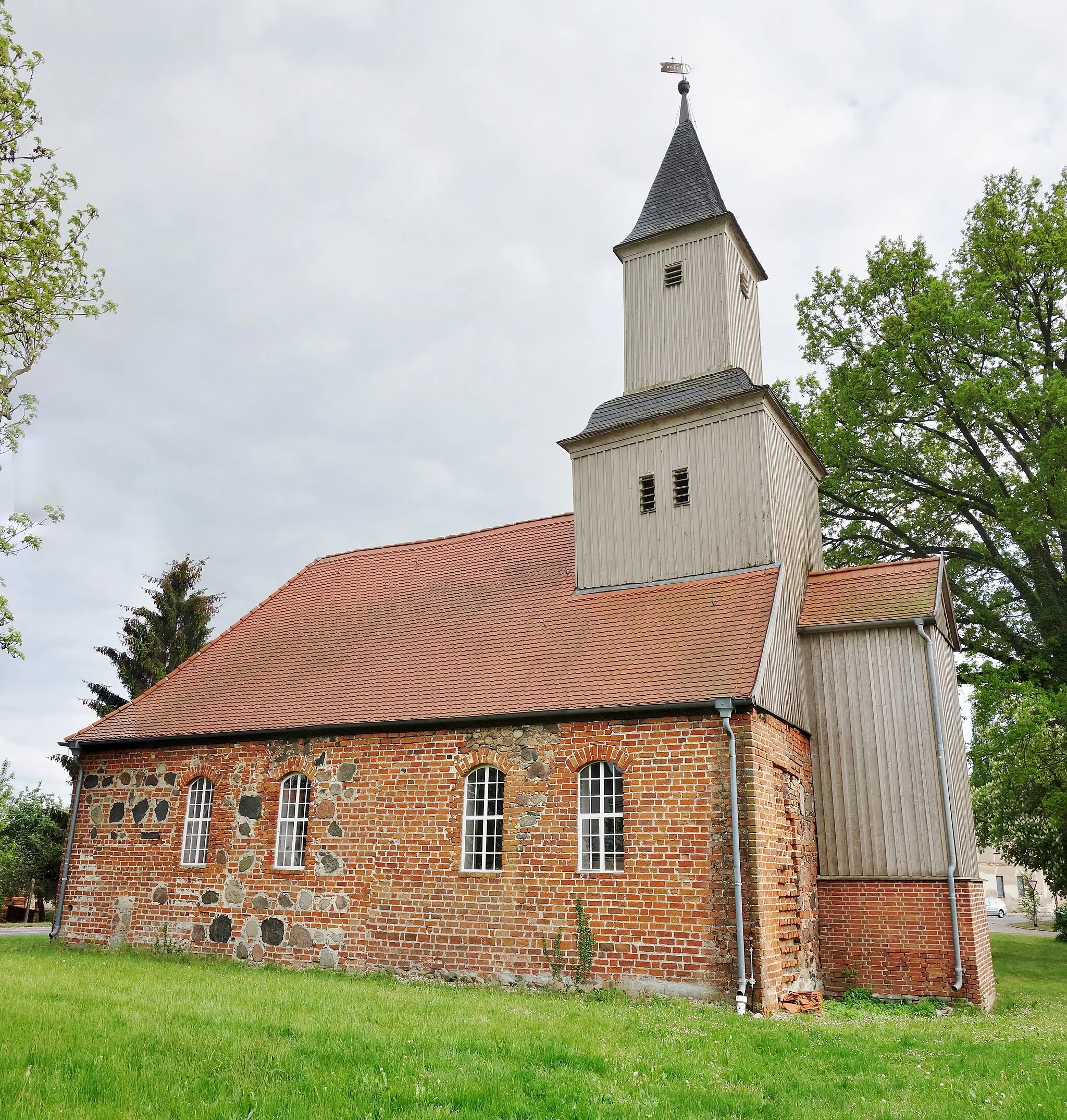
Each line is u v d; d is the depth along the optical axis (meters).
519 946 14.72
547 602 19.14
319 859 17.14
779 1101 7.76
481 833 15.87
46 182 16.19
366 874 16.56
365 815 16.92
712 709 14.13
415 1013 11.07
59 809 41.66
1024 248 25.27
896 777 16.52
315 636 21.94
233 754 18.88
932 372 25.97
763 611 15.88
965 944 15.38
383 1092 7.50
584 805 14.97
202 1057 8.27
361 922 16.34
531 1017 10.98
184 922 18.33
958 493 26.25
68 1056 7.96
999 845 30.12
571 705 15.23
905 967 15.66
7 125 15.79
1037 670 24.73
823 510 28.05
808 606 18.23
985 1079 8.61
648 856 14.05
